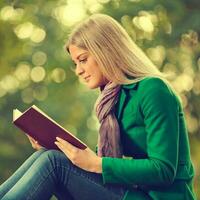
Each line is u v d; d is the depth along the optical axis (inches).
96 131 825.5
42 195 205.9
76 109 833.5
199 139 803.4
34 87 872.3
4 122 879.1
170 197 209.9
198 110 797.2
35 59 837.2
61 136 210.5
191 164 217.2
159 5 800.9
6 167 872.9
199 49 792.3
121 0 806.5
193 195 214.7
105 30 213.9
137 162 207.6
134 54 214.7
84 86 854.5
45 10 841.5
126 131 213.0
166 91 210.8
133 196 210.5
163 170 206.7
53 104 828.6
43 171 205.5
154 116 208.7
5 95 884.6
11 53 860.0
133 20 800.3
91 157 207.6
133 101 211.9
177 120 210.7
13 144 884.0
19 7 834.2
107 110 213.2
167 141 207.8
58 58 830.5
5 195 203.3
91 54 213.8
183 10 802.8
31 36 846.5
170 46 798.5
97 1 826.8
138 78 212.8
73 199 212.1
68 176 207.6
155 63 796.6
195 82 789.9
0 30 852.0
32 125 211.6
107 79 217.5
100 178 210.4
